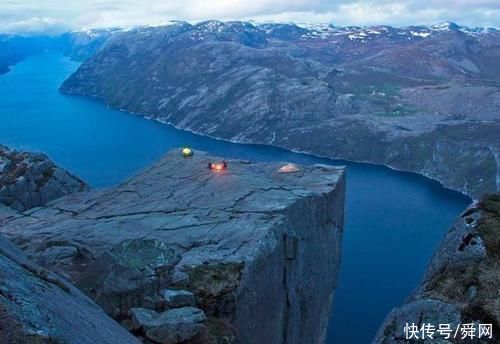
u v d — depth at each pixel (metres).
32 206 66.31
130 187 60.72
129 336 22.89
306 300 55.47
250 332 39.12
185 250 40.47
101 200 58.19
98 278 31.86
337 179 64.00
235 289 35.97
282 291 46.59
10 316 13.49
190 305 31.94
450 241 29.80
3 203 63.81
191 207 51.47
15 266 19.19
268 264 42.22
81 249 41.53
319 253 58.78
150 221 47.88
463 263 27.00
